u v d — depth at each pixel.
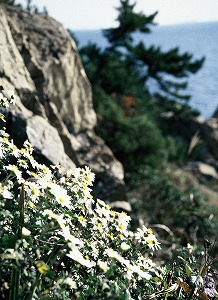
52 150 3.98
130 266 1.83
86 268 2.03
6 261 1.71
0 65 4.24
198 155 17.91
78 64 6.27
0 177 2.90
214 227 7.18
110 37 15.22
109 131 9.50
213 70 125.69
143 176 9.30
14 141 3.77
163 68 17.48
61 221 1.75
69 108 5.97
